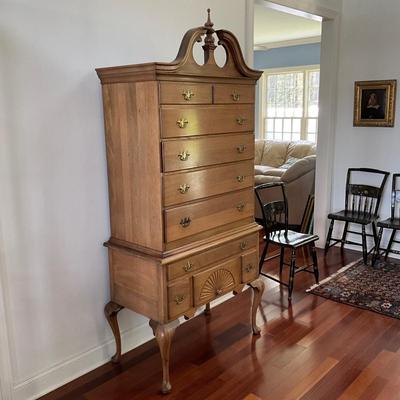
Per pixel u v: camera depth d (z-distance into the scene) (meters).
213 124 2.24
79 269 2.34
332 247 4.47
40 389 2.25
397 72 3.91
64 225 2.24
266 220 3.43
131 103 2.08
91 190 2.33
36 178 2.10
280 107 8.43
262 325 2.91
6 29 1.90
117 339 2.48
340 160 4.36
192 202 2.21
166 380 2.24
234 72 2.30
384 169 4.12
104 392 2.26
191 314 2.28
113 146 2.23
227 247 2.44
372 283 3.53
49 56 2.06
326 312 3.08
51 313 2.26
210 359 2.54
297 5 3.51
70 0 2.11
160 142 2.01
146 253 2.17
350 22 4.09
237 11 3.03
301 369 2.42
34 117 2.05
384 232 4.20
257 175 6.17
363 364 2.46
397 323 2.90
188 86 2.08
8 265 2.05
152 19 2.50
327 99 4.23
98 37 2.25
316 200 4.46
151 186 2.09
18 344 2.14
